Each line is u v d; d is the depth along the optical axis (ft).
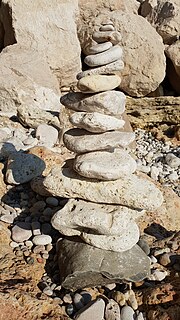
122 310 3.52
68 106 3.83
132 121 10.09
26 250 4.17
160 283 3.84
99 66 3.61
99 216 3.68
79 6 11.49
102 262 3.65
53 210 4.70
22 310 3.35
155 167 7.95
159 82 10.94
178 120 9.95
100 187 3.78
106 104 3.59
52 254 4.15
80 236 3.83
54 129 7.59
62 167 4.04
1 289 3.50
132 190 3.74
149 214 5.00
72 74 10.72
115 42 3.68
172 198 5.33
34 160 5.32
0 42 11.06
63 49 10.48
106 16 11.16
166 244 4.40
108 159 3.74
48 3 10.53
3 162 5.89
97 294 3.72
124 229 3.67
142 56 10.78
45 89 8.79
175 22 11.82
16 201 4.98
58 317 3.38
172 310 3.43
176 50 11.37
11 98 8.52
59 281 3.84
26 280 3.79
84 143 3.73
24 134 7.68
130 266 3.69
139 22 11.16
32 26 10.24
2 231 4.32
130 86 10.94
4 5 10.29
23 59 9.05
